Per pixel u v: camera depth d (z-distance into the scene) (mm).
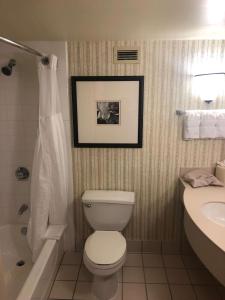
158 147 2191
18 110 2150
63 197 2107
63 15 1374
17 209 2361
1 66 2064
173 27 1605
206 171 2197
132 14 1362
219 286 1991
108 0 1149
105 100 2098
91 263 1708
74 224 2412
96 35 1819
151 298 1895
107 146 2199
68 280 2066
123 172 2270
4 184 2311
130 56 2008
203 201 1764
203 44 1955
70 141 2205
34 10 1275
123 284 2033
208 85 1953
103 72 2053
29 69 2061
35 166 1933
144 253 2432
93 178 2297
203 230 1388
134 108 2100
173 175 2252
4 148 2232
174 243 2410
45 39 1936
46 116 1864
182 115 2102
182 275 2137
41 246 2018
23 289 1519
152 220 2377
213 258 1293
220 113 2033
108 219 2148
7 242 2326
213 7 1249
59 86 2068
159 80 2045
